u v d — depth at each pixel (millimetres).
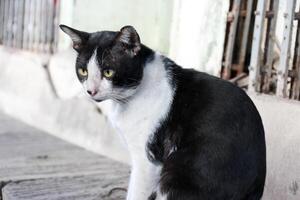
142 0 1553
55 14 1928
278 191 1124
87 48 986
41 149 1577
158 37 1505
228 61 1330
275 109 1155
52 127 1833
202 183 928
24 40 2186
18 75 2150
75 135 1691
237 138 938
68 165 1430
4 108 2227
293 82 1214
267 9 1271
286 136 1125
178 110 974
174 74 1000
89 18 1727
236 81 1307
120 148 1503
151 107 978
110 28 1654
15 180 1264
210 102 962
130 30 957
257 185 967
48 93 1893
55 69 1876
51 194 1201
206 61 1375
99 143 1581
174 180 935
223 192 935
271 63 1248
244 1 1332
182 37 1432
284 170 1117
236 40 1343
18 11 2221
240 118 951
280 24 1293
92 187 1262
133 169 1008
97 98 977
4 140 1663
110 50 967
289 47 1187
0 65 2326
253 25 1331
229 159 929
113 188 1245
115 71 963
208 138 940
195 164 934
